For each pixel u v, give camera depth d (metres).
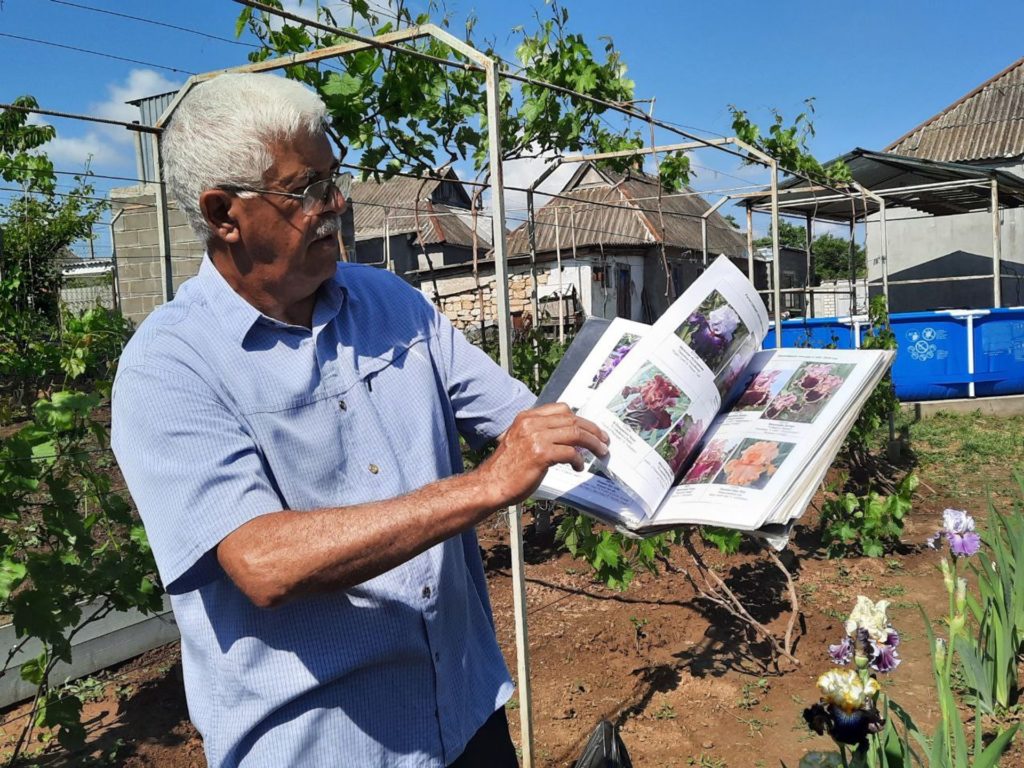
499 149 2.47
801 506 1.34
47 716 2.97
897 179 12.29
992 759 2.03
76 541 2.95
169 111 3.21
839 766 1.77
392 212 18.09
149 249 8.82
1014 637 3.36
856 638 1.56
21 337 8.95
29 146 8.38
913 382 10.26
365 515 1.13
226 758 1.31
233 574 1.13
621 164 6.30
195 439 1.19
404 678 1.39
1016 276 13.84
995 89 17.44
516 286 14.67
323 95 3.88
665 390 1.52
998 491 6.90
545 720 3.25
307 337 1.37
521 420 1.23
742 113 7.32
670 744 3.08
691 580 3.87
